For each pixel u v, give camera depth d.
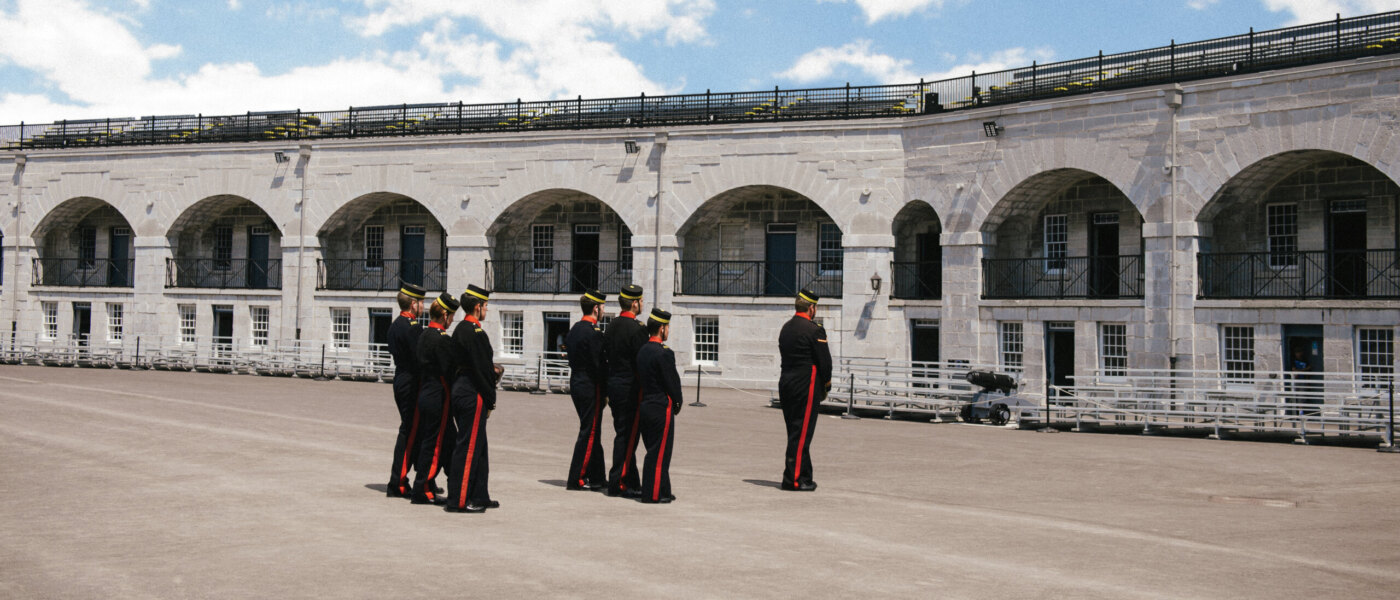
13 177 41.06
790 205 32.69
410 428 11.01
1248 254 24.27
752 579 7.54
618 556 8.26
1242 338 24.20
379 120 36.78
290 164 36.94
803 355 12.04
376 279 37.41
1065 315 26.88
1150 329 25.20
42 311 41.00
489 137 34.62
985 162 28.30
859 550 8.64
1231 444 18.42
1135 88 25.55
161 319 38.75
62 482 11.85
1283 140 23.23
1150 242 25.25
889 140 30.30
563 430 18.98
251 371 35.84
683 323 32.66
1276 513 11.14
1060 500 11.95
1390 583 7.84
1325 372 21.00
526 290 35.56
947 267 29.02
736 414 23.45
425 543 8.66
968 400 22.55
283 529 9.20
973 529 9.77
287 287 36.91
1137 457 16.22
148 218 38.94
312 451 14.77
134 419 18.75
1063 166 26.69
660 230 32.56
